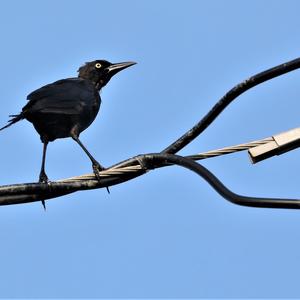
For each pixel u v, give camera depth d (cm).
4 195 1102
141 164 1121
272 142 1102
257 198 1002
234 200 1005
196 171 1062
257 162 1113
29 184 1099
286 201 998
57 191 1117
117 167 1130
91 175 1123
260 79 1152
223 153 1123
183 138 1194
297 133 1098
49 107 1369
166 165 1130
